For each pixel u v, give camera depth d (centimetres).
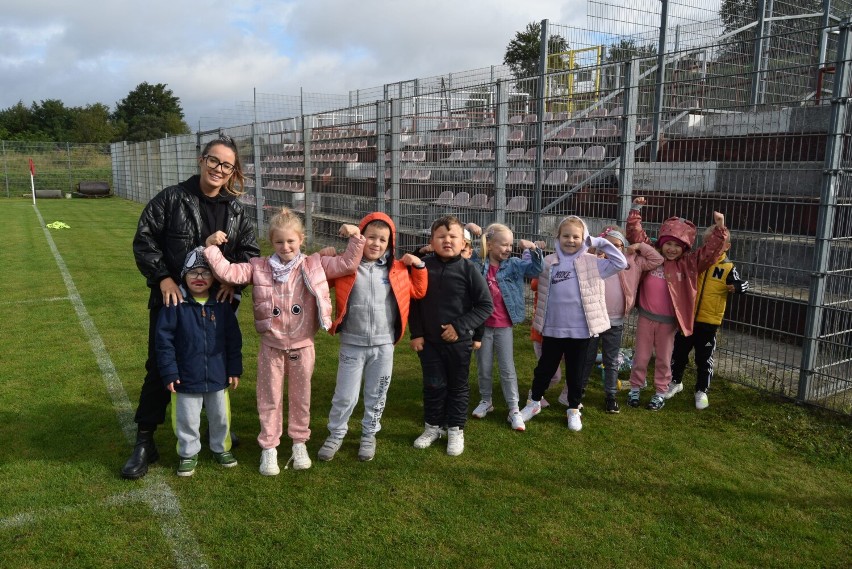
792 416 435
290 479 347
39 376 508
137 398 464
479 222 870
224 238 336
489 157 913
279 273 347
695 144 738
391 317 369
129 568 269
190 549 282
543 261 423
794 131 634
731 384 498
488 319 422
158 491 332
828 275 461
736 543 293
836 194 437
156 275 334
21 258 1102
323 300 348
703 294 450
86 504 318
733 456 383
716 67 938
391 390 490
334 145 1313
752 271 589
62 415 431
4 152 3070
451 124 1079
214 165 338
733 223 617
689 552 285
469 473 356
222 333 345
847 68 419
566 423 430
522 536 294
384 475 352
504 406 463
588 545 288
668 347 451
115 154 3106
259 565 271
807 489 345
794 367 466
